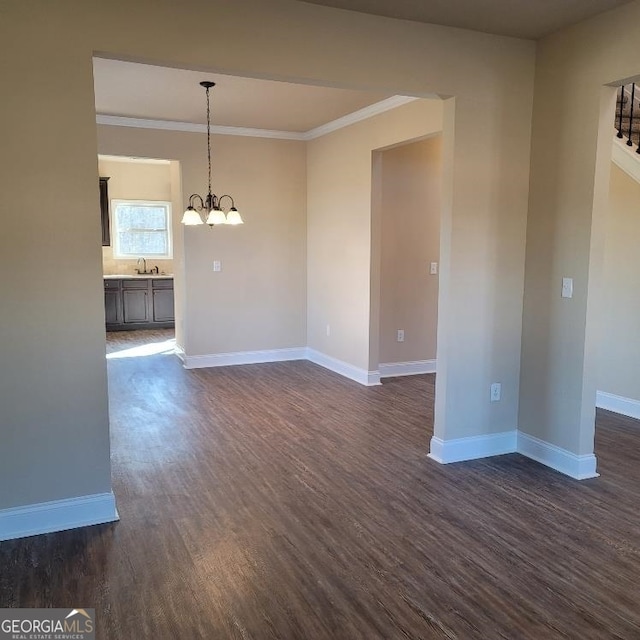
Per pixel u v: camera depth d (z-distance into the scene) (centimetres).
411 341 630
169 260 984
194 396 539
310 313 696
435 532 289
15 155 261
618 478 355
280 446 409
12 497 278
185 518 302
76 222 275
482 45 356
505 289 386
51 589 239
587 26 334
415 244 615
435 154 611
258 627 217
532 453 391
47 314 275
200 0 284
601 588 243
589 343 348
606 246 481
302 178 682
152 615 223
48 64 262
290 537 283
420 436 431
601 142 334
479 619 222
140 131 598
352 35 320
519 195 381
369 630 215
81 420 287
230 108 538
